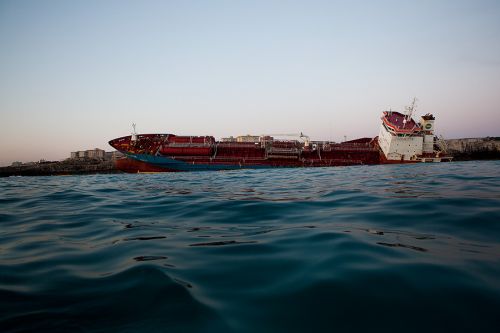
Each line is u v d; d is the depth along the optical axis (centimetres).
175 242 816
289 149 8875
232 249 726
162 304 465
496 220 890
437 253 630
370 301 448
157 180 3569
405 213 1057
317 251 677
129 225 1071
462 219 923
